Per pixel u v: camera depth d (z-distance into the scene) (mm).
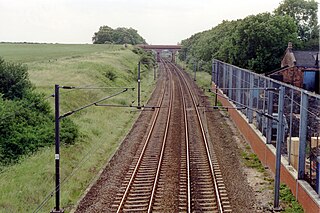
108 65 66375
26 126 24109
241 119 31156
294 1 70500
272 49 54375
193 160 23719
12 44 162125
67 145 24281
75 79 45094
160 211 16328
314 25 69750
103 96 43125
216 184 18953
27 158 21625
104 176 20875
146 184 19547
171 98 49969
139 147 26766
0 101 24828
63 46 148750
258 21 56094
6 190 17438
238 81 34312
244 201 17500
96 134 29172
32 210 16312
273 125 22750
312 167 16828
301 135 17031
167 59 187875
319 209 14297
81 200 17719
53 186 18812
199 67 94938
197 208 16609
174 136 29812
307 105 16938
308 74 45250
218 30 98875
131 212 16266
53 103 32188
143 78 78062
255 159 24234
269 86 22781
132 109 41094
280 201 17516
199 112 39844
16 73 28453
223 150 26125
